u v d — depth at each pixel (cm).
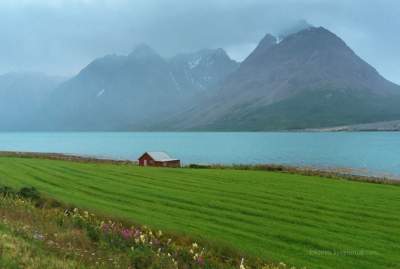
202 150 17888
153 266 1485
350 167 10788
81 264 1323
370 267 1873
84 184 4053
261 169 6581
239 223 2567
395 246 2167
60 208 2717
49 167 5516
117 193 3559
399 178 8325
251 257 1920
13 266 1171
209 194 3544
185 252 1756
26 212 2184
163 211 2859
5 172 4912
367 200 3412
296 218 2725
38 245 1478
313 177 5025
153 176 4738
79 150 19238
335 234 2370
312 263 1900
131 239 1838
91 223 2153
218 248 2011
